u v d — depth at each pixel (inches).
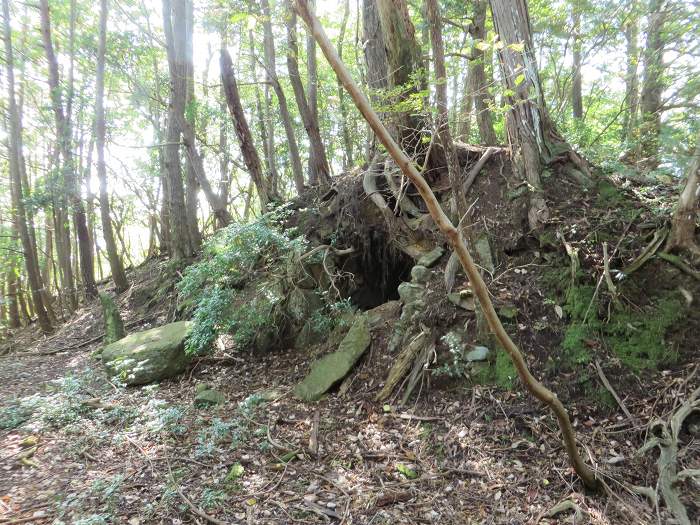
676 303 169.6
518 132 232.8
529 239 214.8
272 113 554.6
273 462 162.7
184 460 165.0
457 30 357.7
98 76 437.1
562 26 330.3
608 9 287.6
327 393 207.8
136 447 176.2
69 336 433.1
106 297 352.5
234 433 181.2
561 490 132.8
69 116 477.4
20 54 548.4
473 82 295.7
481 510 130.4
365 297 293.3
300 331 263.3
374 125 76.6
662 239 185.6
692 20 188.7
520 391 168.7
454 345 189.5
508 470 143.6
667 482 123.8
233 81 327.9
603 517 120.6
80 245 503.8
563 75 414.6
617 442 143.5
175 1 368.8
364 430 177.0
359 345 220.7
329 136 552.7
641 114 277.1
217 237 296.0
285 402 207.9
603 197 213.6
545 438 151.0
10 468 164.4
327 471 155.6
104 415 204.1
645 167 249.3
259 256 297.7
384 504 136.3
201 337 252.7
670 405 146.3
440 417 173.0
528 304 190.7
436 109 168.7
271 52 386.6
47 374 305.7
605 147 287.0
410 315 217.0
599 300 178.5
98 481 150.3
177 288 354.0
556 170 227.9
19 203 493.4
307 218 317.4
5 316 699.4
